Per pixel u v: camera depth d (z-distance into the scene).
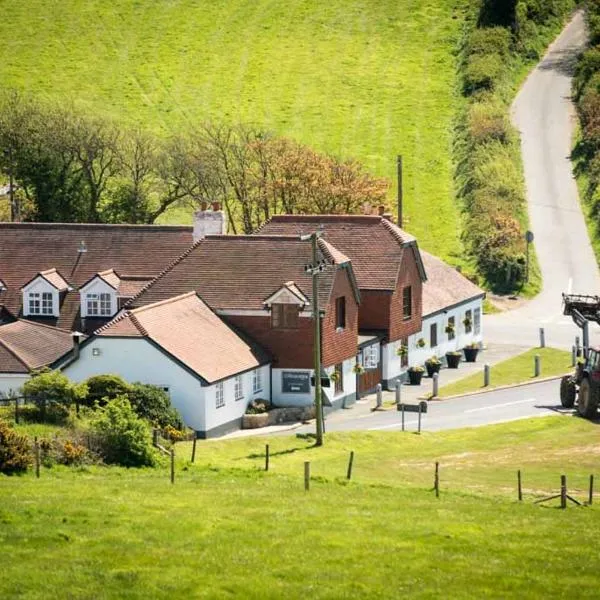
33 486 166.88
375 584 131.25
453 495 175.88
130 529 147.00
